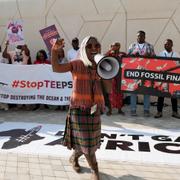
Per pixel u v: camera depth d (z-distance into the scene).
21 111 9.31
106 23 10.68
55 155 5.76
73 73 4.55
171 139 6.73
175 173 5.07
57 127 7.55
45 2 11.05
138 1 10.39
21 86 9.14
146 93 8.32
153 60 8.20
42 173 5.00
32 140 6.59
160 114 8.55
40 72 9.08
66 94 9.03
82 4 10.84
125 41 10.56
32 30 11.20
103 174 5.00
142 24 10.41
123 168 5.25
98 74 4.24
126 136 6.90
